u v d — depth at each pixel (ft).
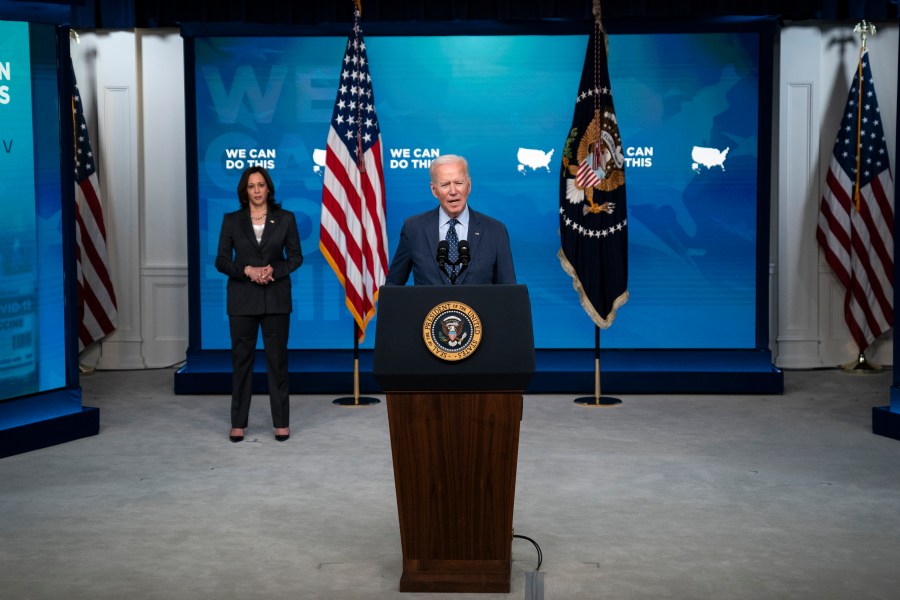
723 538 15.28
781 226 30.30
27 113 21.17
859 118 29.22
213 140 27.22
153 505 17.15
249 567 14.15
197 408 25.38
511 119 27.22
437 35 27.07
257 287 21.59
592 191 25.27
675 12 26.76
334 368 27.43
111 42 30.01
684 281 27.32
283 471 19.35
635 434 22.34
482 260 14.06
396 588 13.30
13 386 21.13
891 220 29.91
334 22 27.04
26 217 21.25
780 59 29.94
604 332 27.43
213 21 26.96
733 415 24.31
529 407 25.38
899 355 21.98
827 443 21.42
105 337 30.66
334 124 24.89
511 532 13.08
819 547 14.85
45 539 15.38
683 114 27.12
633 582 13.47
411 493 12.86
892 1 28.60
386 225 26.13
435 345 12.06
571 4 26.91
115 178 30.35
